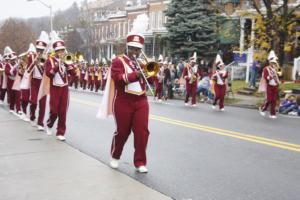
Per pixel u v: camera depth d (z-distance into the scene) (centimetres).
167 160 800
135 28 685
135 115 696
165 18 4644
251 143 967
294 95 1702
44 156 794
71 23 7744
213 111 1698
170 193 606
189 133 1100
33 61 1163
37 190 597
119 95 696
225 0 2622
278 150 894
